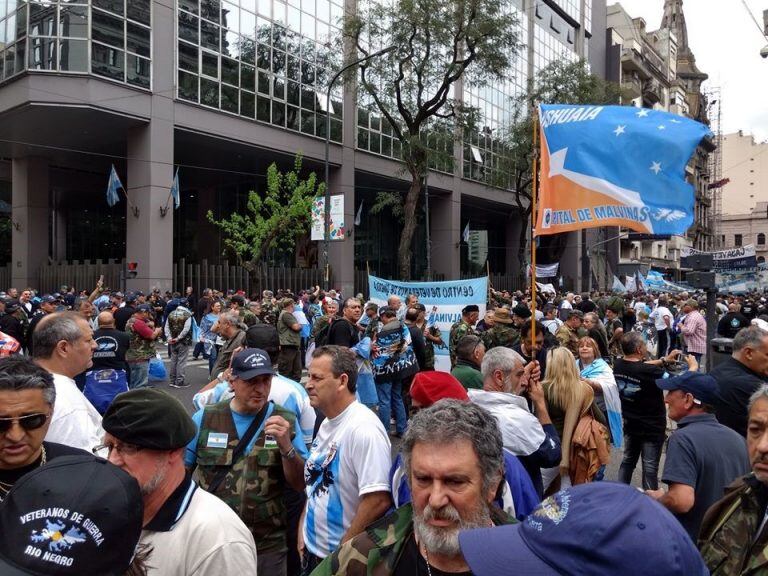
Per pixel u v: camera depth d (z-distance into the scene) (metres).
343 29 26.73
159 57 25.23
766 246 77.06
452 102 32.72
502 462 1.88
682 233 5.13
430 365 9.52
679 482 3.29
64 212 41.97
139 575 1.55
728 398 4.30
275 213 28.45
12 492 1.29
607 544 1.14
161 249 25.42
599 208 5.30
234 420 3.30
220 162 32.72
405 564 1.86
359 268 43.31
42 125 25.70
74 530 1.22
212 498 2.16
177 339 12.36
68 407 3.22
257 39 29.06
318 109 32.03
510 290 51.88
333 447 3.08
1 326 10.76
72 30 23.06
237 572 2.01
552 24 53.56
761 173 83.00
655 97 67.38
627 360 5.72
